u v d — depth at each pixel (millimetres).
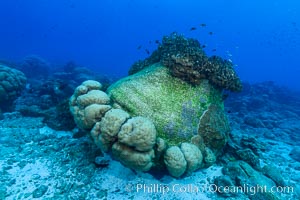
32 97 4703
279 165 3328
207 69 2818
